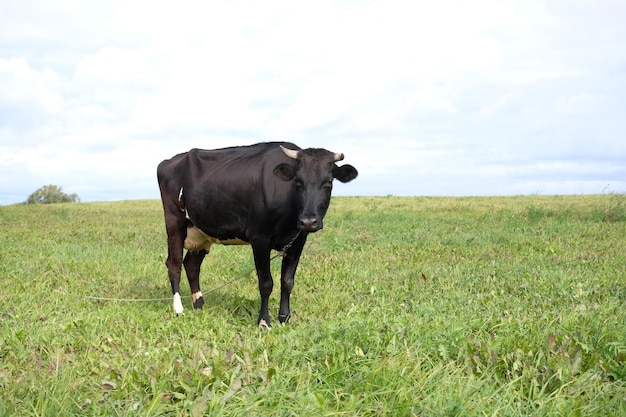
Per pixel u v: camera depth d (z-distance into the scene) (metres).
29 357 5.77
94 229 19.25
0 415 4.02
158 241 16.47
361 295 9.21
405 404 4.12
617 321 6.46
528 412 4.27
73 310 8.38
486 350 5.19
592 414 4.15
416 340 5.47
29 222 21.78
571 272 10.17
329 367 4.81
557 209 21.52
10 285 9.87
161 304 9.23
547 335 5.67
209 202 8.14
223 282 10.87
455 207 23.86
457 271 10.57
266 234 7.61
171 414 4.25
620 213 19.41
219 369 4.71
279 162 7.59
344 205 26.50
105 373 5.05
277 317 8.08
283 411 4.13
